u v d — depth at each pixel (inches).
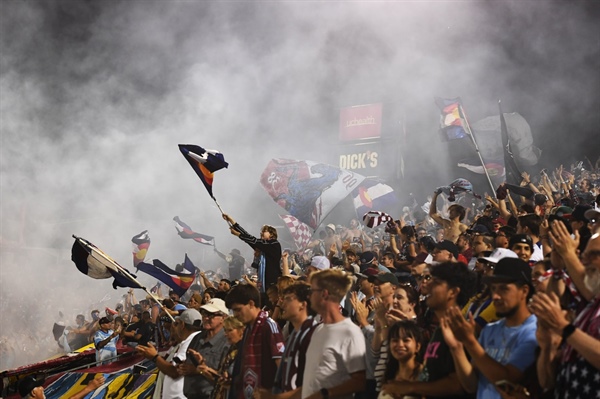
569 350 170.1
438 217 418.9
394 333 209.2
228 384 272.2
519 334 183.5
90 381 428.1
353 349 215.2
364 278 288.2
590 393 164.4
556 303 160.7
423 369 201.3
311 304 224.2
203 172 370.0
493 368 177.3
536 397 179.9
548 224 288.7
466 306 226.5
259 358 255.0
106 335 497.0
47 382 449.7
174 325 337.4
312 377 217.5
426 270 212.5
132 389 408.2
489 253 270.8
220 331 300.5
